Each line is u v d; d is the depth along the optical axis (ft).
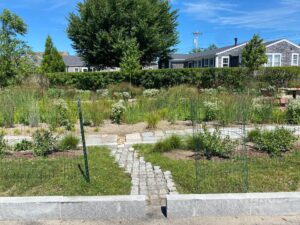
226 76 62.03
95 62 87.10
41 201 10.60
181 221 10.36
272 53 87.76
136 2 82.28
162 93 39.19
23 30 58.44
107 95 45.44
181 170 14.56
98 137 22.02
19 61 57.88
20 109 28.53
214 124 25.40
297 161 15.33
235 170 14.16
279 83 58.13
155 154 17.61
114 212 10.63
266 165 14.80
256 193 11.00
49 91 43.34
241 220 10.35
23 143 18.12
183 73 63.46
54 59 111.86
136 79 64.44
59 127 24.97
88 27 80.89
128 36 81.10
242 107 26.22
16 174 13.84
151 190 12.60
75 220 10.58
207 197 10.66
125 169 15.14
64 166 15.07
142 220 10.44
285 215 10.65
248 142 19.08
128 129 24.89
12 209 10.57
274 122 25.82
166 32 93.20
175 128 24.41
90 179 13.38
